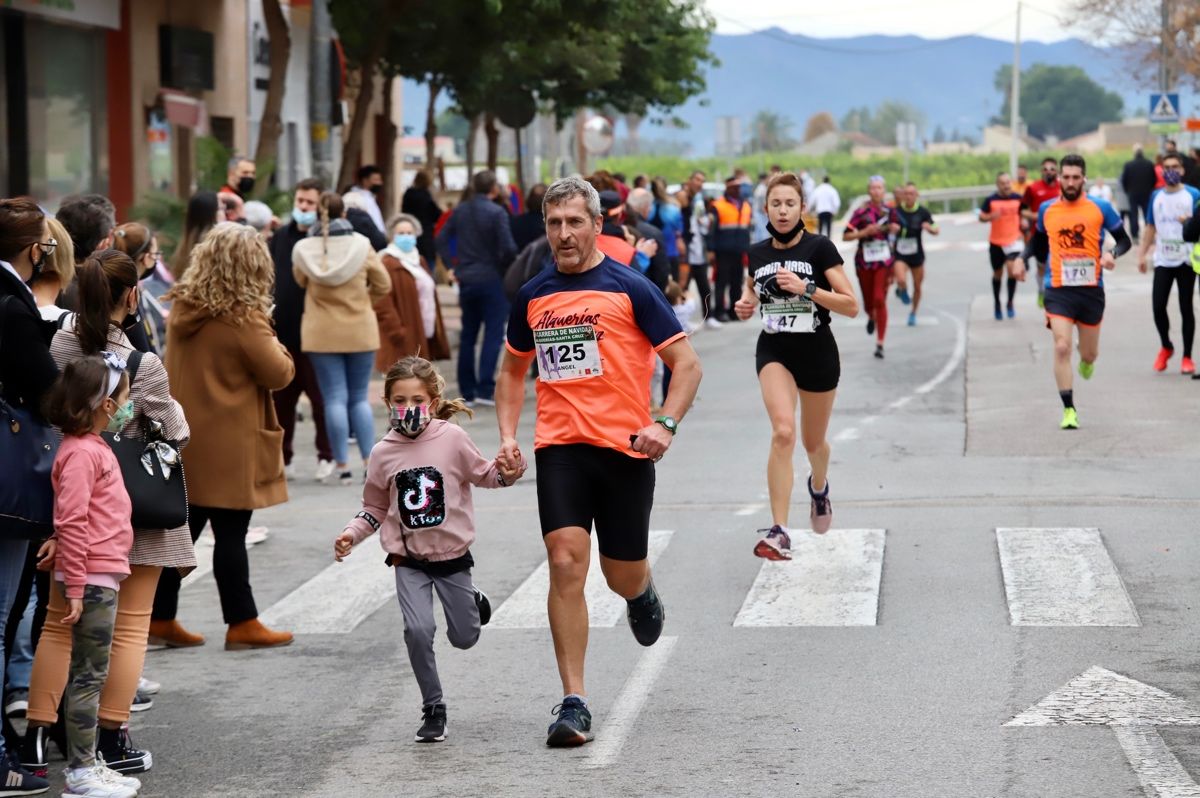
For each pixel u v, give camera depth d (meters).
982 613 13.02
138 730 10.88
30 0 31.61
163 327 14.84
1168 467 18.92
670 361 10.30
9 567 9.48
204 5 40.66
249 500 12.79
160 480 10.20
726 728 10.37
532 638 12.98
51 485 9.41
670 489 18.92
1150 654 11.69
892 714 10.51
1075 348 30.33
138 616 10.16
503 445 10.44
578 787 9.33
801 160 150.88
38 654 9.70
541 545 16.34
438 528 10.39
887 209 31.61
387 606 14.34
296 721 10.98
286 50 34.19
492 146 64.88
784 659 11.95
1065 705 10.54
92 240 12.13
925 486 18.38
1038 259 22.33
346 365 20.00
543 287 10.39
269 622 13.83
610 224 20.17
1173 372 26.75
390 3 39.75
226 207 21.47
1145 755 9.48
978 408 24.36
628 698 11.12
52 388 9.36
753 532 16.42
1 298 9.48
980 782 9.14
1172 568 14.22
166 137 38.56
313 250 19.48
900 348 33.03
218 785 9.66
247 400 12.83
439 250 26.89
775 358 14.72
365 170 30.05
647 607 10.73
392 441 10.48
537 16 43.69
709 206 40.19
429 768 9.81
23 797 9.52
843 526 16.41
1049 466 19.28
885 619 12.98
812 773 9.41
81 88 34.75
